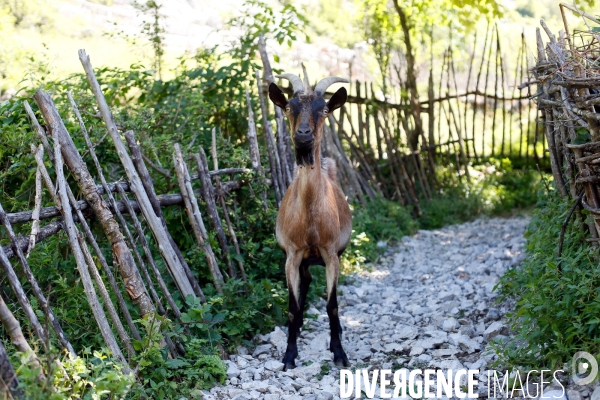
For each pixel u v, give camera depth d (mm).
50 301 5898
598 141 5094
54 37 13539
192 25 16109
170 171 6980
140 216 6352
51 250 5852
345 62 18266
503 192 12062
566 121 5574
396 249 10062
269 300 6801
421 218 11625
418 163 12359
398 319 7121
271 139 8109
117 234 5445
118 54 13742
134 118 7305
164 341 5453
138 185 5930
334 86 16891
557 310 5137
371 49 15742
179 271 6070
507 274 6684
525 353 5270
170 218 6734
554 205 6383
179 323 5766
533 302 5219
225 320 6328
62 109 6895
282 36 10086
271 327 6773
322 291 7629
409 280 8633
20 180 6473
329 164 7102
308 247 6098
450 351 5980
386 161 12156
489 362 5629
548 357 5031
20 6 12953
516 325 5777
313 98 5656
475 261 8992
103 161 6898
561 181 6402
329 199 6074
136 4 10719
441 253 9789
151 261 5727
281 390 5398
